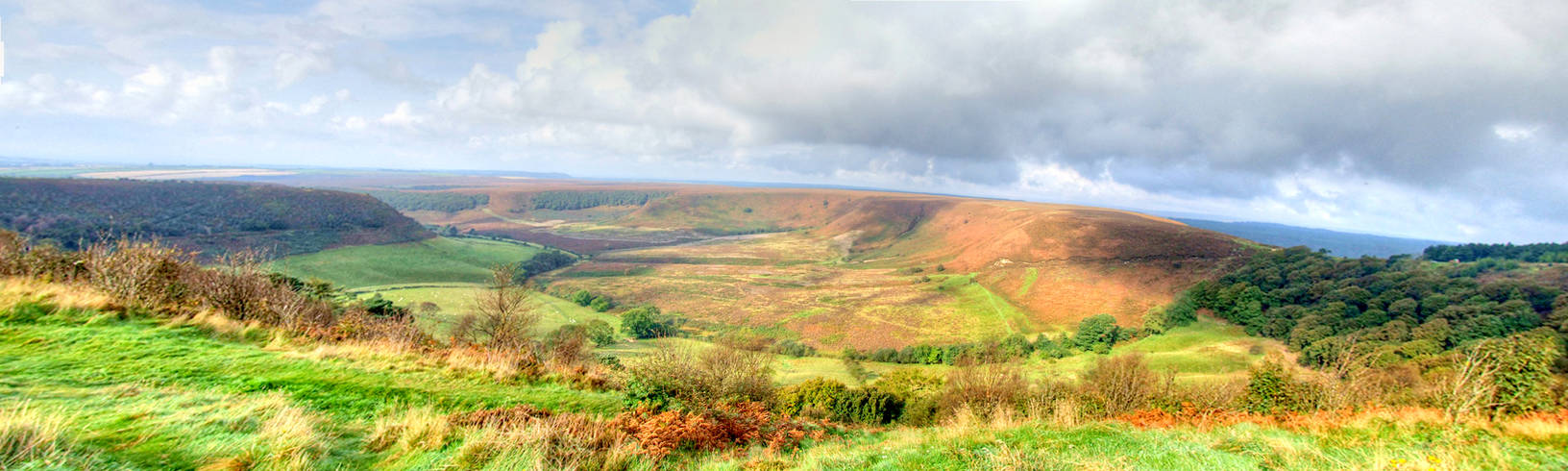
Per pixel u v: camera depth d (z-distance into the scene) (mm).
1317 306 77438
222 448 6445
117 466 5512
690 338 85188
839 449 10203
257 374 10172
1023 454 8141
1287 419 11133
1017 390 28922
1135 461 7617
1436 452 7371
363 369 11750
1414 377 22984
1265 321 80125
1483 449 7648
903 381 46500
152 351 10586
